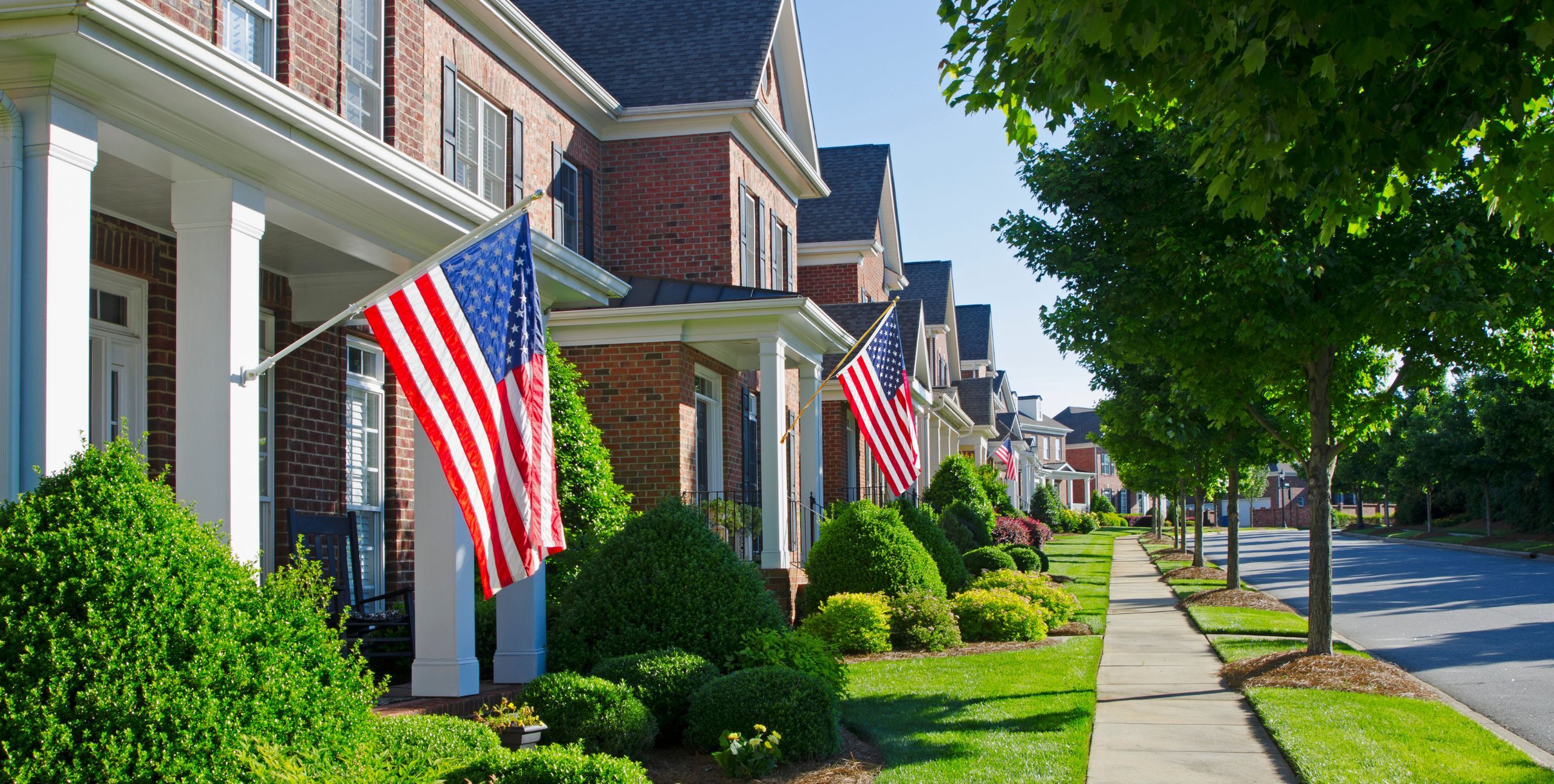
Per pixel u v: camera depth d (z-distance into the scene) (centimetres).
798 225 2741
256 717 511
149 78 605
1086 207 1262
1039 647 1516
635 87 1838
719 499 1628
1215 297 1153
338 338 1139
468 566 933
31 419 568
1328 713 985
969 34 751
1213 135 708
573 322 1584
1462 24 571
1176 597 2347
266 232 891
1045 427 9675
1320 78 622
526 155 1556
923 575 1652
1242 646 1473
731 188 1802
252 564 588
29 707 457
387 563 1235
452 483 690
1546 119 703
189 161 670
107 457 523
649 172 1816
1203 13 595
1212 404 1352
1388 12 545
